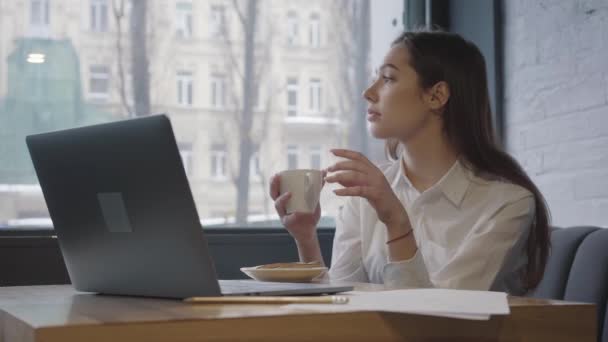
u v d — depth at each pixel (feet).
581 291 5.31
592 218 6.89
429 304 2.86
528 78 7.85
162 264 3.32
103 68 7.89
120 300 3.44
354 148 8.80
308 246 5.48
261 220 8.43
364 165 4.43
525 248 5.76
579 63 7.11
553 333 3.04
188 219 3.11
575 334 3.07
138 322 2.50
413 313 2.79
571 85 7.21
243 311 2.77
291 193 4.71
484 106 6.03
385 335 2.80
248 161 8.41
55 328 2.41
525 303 3.09
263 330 2.64
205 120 8.27
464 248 5.31
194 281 3.22
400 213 4.50
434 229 5.87
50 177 3.75
